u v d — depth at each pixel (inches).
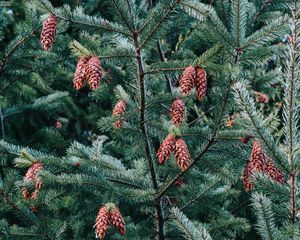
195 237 56.6
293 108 55.1
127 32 64.3
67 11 63.5
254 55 65.0
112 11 63.5
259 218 55.2
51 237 68.4
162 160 63.2
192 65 63.3
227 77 61.2
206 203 72.2
